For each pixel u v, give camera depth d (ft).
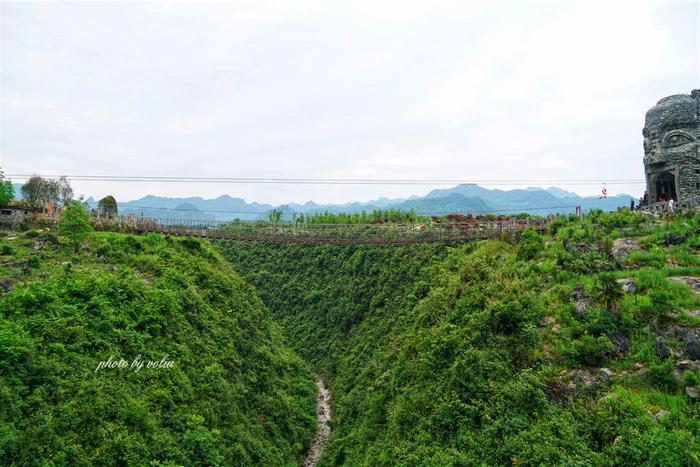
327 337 171.12
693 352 58.18
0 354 59.57
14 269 84.33
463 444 63.72
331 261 204.64
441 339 84.74
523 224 126.31
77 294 78.89
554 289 78.69
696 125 106.93
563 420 56.18
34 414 56.65
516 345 71.10
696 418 50.06
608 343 62.49
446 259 127.85
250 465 81.20
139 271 102.01
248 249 248.93
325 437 120.98
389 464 75.51
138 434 63.46
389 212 226.38
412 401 81.56
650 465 45.78
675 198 114.83
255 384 107.24
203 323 98.99
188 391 78.43
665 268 74.64
